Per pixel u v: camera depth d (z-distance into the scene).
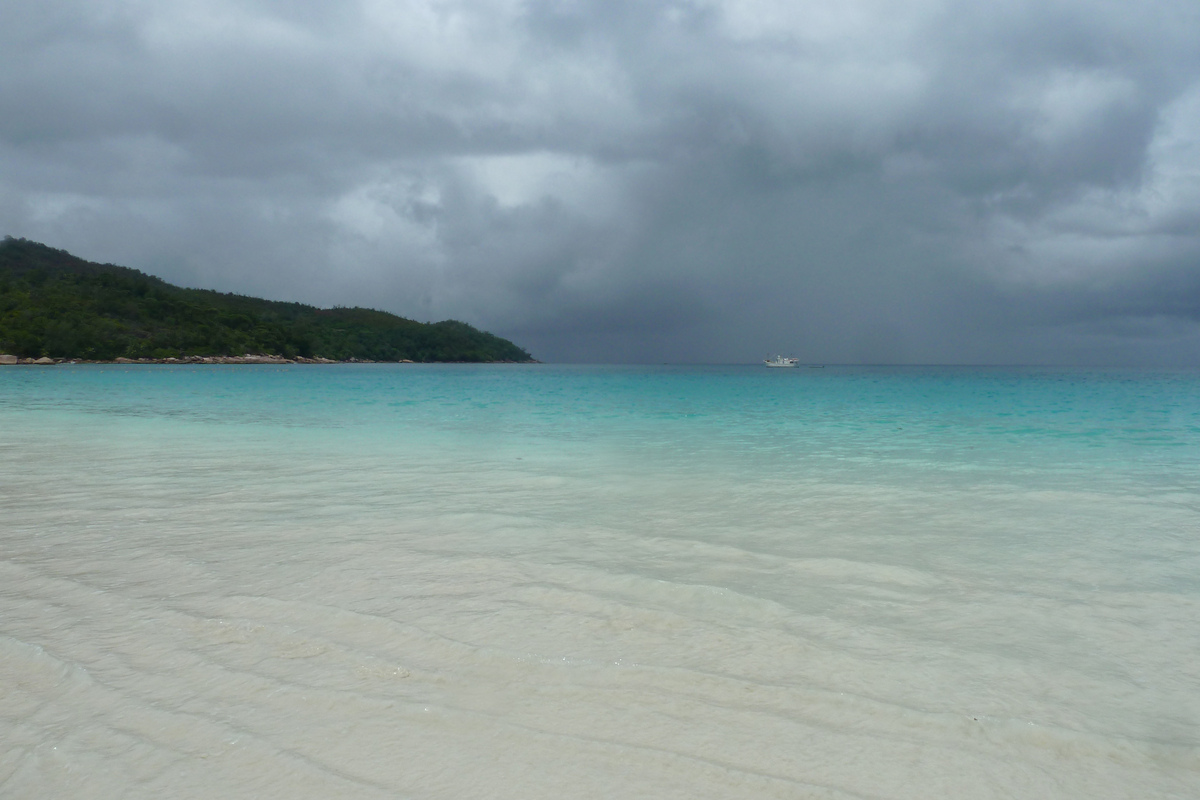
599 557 4.98
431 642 3.43
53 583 4.30
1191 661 3.26
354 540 5.45
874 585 4.38
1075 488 8.10
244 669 3.12
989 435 14.69
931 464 10.16
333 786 2.28
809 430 15.88
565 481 8.48
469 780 2.33
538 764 2.42
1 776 2.33
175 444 12.33
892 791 2.28
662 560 4.91
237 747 2.50
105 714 2.71
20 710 2.75
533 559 4.92
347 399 28.20
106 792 2.25
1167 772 2.39
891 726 2.68
